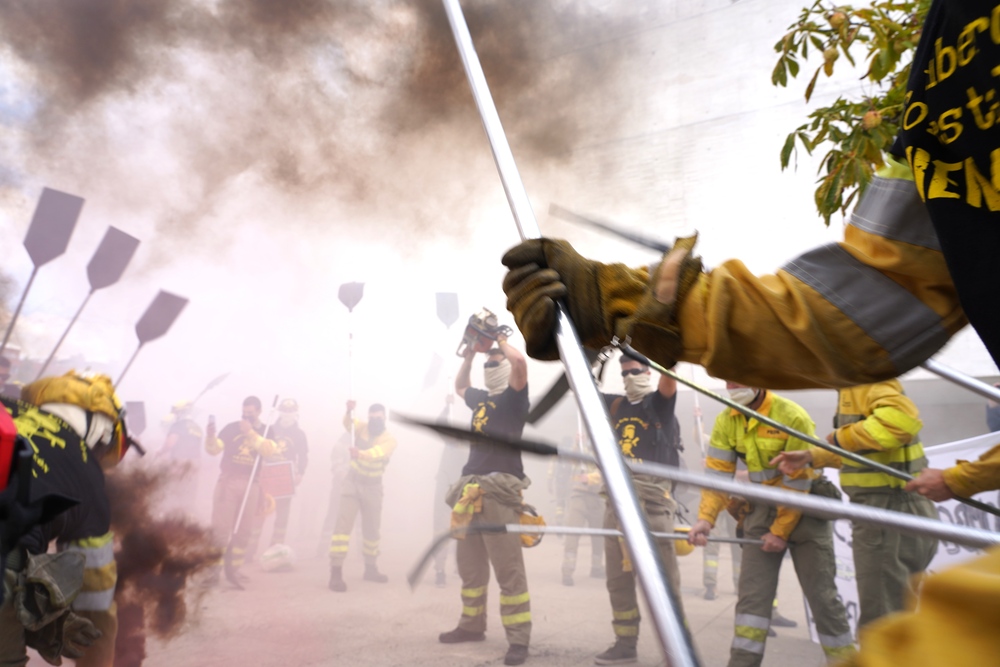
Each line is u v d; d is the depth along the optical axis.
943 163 0.73
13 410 2.37
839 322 0.87
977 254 0.69
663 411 4.27
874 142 2.65
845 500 3.59
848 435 3.35
